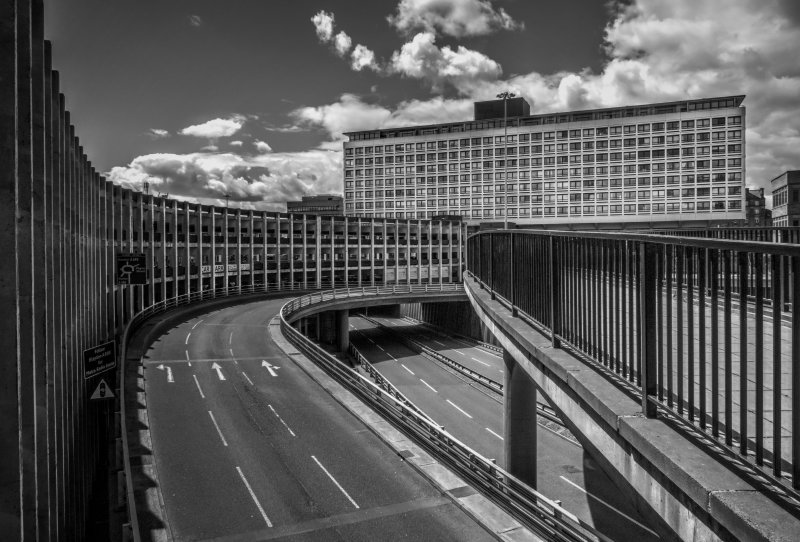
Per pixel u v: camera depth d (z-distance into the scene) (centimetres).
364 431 2217
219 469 1836
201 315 5156
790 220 4850
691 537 389
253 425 2278
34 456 1241
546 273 875
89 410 2459
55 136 1808
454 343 6988
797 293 317
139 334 3934
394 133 13225
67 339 1975
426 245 9838
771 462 389
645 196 10956
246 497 1634
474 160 12356
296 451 1998
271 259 7881
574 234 694
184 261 5584
